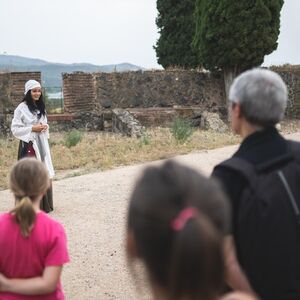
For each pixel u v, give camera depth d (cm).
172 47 2805
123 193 975
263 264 223
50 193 842
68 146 1591
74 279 562
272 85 244
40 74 2180
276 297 224
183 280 133
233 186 230
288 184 230
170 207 140
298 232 225
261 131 245
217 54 2239
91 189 1022
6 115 2120
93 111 2258
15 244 291
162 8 2811
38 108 845
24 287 291
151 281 141
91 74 2281
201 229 134
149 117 2197
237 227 227
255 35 2161
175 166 149
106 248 658
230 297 151
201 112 2267
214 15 2180
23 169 292
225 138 1756
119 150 1487
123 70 2361
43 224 296
